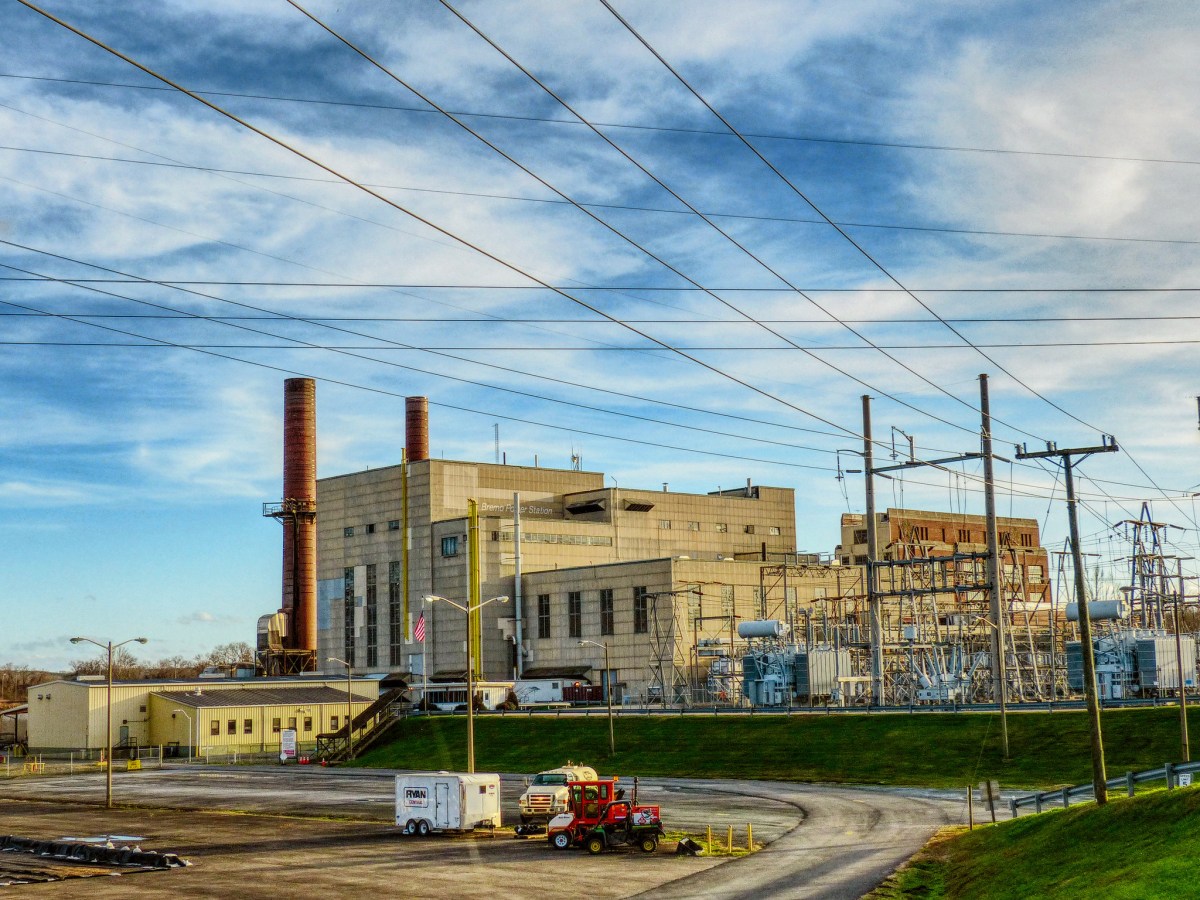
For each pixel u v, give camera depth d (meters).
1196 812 34.56
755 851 50.72
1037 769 77.81
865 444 109.31
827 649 117.06
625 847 52.12
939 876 42.72
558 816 52.84
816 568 145.38
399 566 170.25
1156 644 107.00
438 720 122.19
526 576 163.75
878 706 102.62
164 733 128.75
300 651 176.12
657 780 88.06
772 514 196.00
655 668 144.75
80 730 126.31
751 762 91.25
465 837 57.25
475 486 172.12
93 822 67.12
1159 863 30.98
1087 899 30.27
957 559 103.81
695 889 40.50
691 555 184.00
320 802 77.00
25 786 96.00
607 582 153.25
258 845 55.47
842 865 45.44
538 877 44.06
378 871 46.31
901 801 69.38
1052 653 116.19
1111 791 48.47
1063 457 46.00
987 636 134.00
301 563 178.25
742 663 129.50
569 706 136.00
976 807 64.50
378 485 174.38
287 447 178.88
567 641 157.38
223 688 136.50
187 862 49.44
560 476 182.25
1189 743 75.81
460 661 160.00
